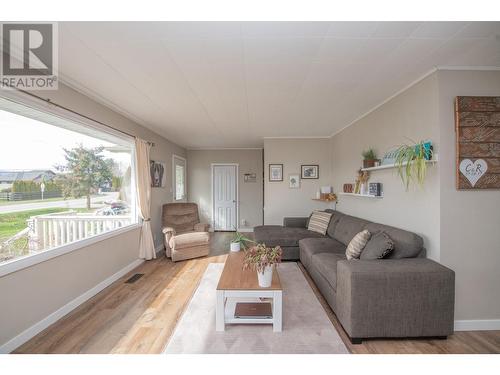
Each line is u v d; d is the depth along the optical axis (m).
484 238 2.17
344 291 2.04
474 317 2.17
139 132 4.07
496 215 2.17
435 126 2.21
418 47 1.86
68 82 2.39
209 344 1.94
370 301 1.92
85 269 2.69
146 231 4.02
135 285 3.10
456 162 2.15
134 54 1.92
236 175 7.02
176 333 2.08
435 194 2.22
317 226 4.38
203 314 2.39
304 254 3.56
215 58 1.99
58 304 2.31
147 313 2.41
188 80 2.40
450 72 2.18
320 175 5.29
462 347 1.91
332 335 2.06
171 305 2.57
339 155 4.75
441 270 1.96
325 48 1.86
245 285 2.18
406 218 2.63
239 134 5.07
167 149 5.45
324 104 3.18
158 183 4.88
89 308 2.51
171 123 4.10
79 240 2.62
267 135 5.17
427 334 1.95
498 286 2.17
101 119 3.01
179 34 1.66
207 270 3.64
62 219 2.59
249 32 1.65
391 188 2.91
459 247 2.17
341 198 4.61
